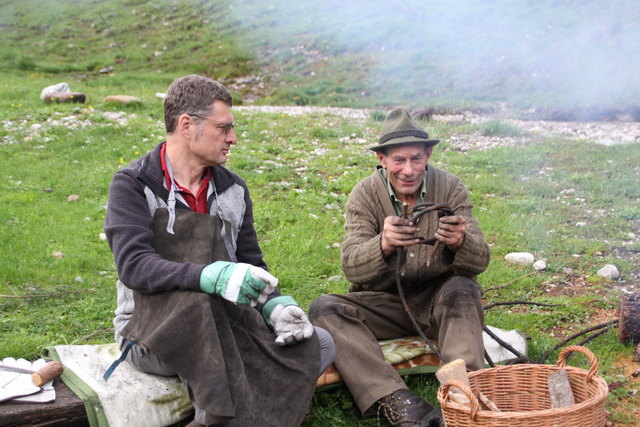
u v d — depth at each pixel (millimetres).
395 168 3516
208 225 3059
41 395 2947
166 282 2807
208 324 2742
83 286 5246
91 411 2896
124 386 3037
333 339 3307
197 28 30906
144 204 3027
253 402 2805
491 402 2781
